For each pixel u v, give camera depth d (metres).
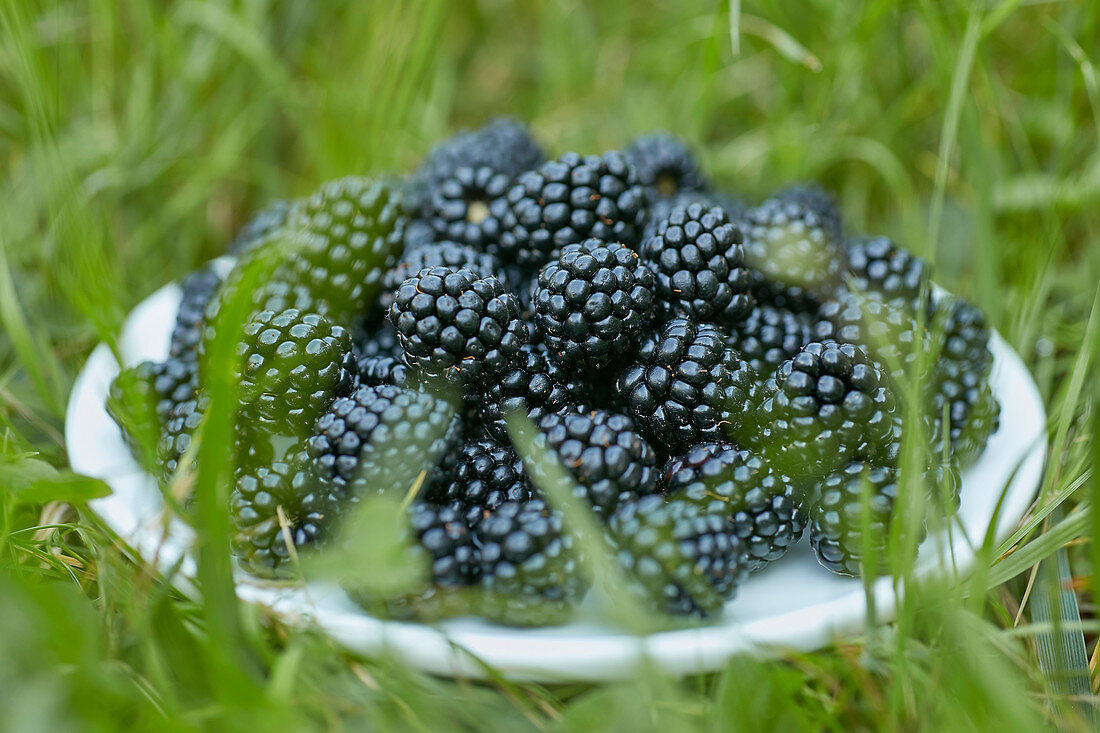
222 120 0.57
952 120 0.49
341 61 0.59
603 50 0.63
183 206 0.56
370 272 0.47
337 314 0.47
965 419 0.45
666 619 0.42
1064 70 0.54
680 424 0.44
